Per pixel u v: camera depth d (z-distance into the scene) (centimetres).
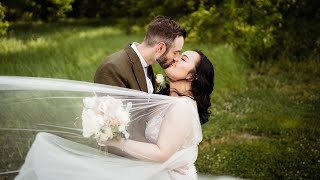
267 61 1090
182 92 284
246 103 761
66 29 1011
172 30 284
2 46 682
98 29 1245
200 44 1059
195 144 267
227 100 778
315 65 1032
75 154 250
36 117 246
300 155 534
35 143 246
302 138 601
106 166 248
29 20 839
